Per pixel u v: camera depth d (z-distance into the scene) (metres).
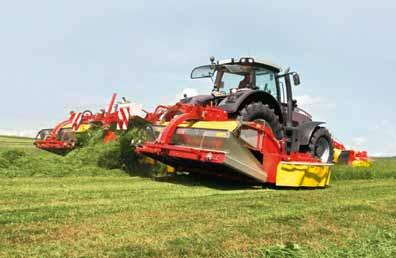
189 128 8.33
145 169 9.78
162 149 8.21
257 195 6.90
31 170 8.42
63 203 5.44
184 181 8.74
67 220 4.45
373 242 4.00
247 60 9.72
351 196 7.14
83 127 12.08
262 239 4.02
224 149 7.67
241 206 5.68
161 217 4.78
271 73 10.08
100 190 6.77
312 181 8.43
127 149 9.61
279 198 6.61
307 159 8.62
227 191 7.46
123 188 7.14
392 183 9.60
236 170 7.74
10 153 9.04
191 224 4.48
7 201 5.46
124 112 10.18
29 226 4.14
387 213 5.60
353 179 10.69
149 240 3.79
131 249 3.52
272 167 8.15
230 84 10.06
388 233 4.33
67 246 3.54
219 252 3.53
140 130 9.81
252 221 4.75
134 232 4.05
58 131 12.79
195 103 10.16
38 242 3.63
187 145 8.30
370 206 6.07
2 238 3.71
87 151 9.88
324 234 4.34
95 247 3.53
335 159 13.35
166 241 3.79
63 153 12.17
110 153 9.56
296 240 4.05
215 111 8.38
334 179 10.41
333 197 6.94
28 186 6.86
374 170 11.40
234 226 4.48
